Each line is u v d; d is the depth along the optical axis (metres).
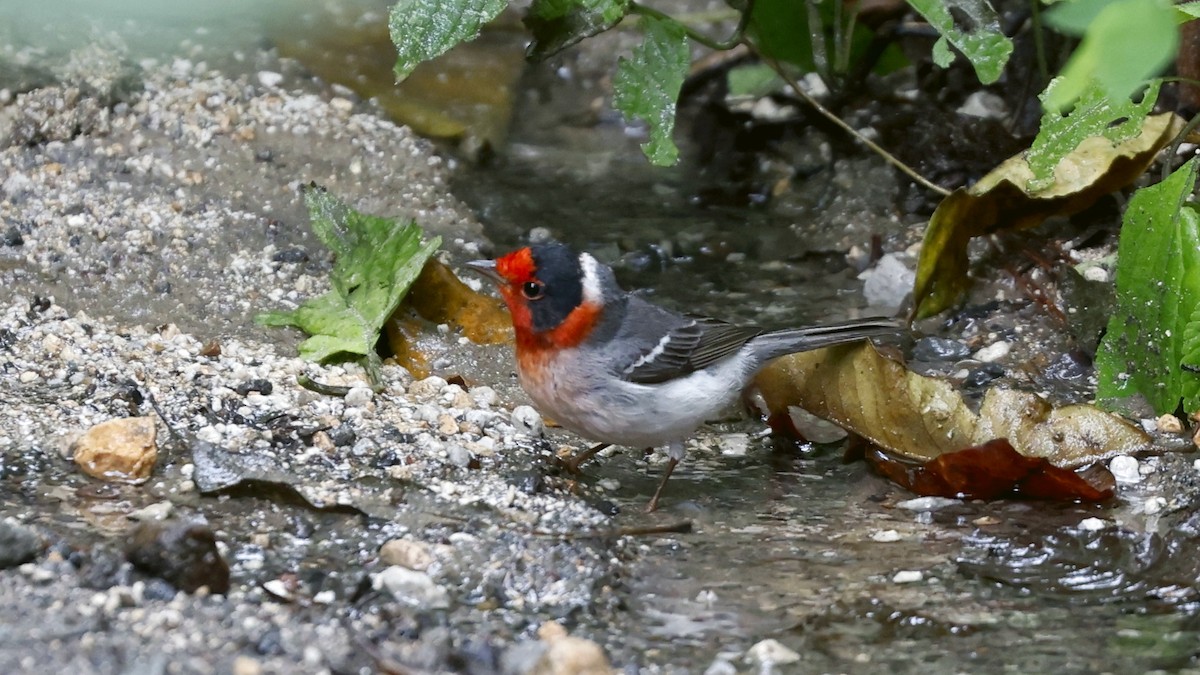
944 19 11.89
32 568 8.00
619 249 15.09
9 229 13.09
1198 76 13.73
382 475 9.92
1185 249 10.77
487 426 11.05
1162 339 11.01
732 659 7.87
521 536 9.21
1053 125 11.73
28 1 16.27
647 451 11.46
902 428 10.64
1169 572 8.95
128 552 8.05
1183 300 10.82
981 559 9.23
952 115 16.17
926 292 13.38
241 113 15.89
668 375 10.19
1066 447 10.48
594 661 7.12
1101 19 5.07
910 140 16.14
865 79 17.25
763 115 17.47
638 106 12.61
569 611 8.42
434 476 10.01
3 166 14.05
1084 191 12.96
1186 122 12.96
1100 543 9.36
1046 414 10.56
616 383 10.12
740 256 15.06
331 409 10.91
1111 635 8.17
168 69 16.42
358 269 12.39
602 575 8.88
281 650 7.34
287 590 8.25
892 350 12.73
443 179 16.00
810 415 12.09
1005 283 13.78
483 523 9.38
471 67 18.23
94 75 15.49
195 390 10.88
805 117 17.20
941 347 12.95
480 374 12.26
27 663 6.87
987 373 12.45
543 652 7.40
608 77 19.17
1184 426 11.05
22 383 10.80
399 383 11.88
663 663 7.81
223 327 12.33
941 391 10.52
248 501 9.45
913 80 17.48
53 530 8.69
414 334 12.47
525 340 10.27
